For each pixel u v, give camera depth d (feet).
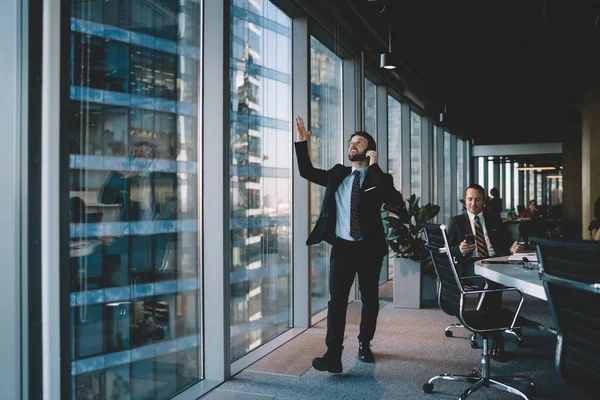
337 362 10.53
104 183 8.02
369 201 11.05
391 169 27.09
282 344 13.48
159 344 9.33
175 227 9.84
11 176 5.88
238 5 12.66
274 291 14.53
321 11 16.72
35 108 6.02
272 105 14.58
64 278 6.25
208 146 10.64
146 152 9.00
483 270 9.82
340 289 10.82
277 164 14.88
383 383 10.38
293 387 10.11
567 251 5.94
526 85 33.65
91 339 7.75
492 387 10.20
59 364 6.16
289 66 15.85
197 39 10.63
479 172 58.54
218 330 10.48
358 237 10.91
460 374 10.91
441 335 14.42
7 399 5.84
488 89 34.73
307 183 15.67
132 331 8.62
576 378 6.30
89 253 7.73
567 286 6.01
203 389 9.87
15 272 5.88
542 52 26.76
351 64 20.84
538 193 74.49
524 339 14.01
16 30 5.91
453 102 38.73
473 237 12.53
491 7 20.56
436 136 38.22
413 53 26.40
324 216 11.08
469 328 9.12
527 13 21.40
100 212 7.93
